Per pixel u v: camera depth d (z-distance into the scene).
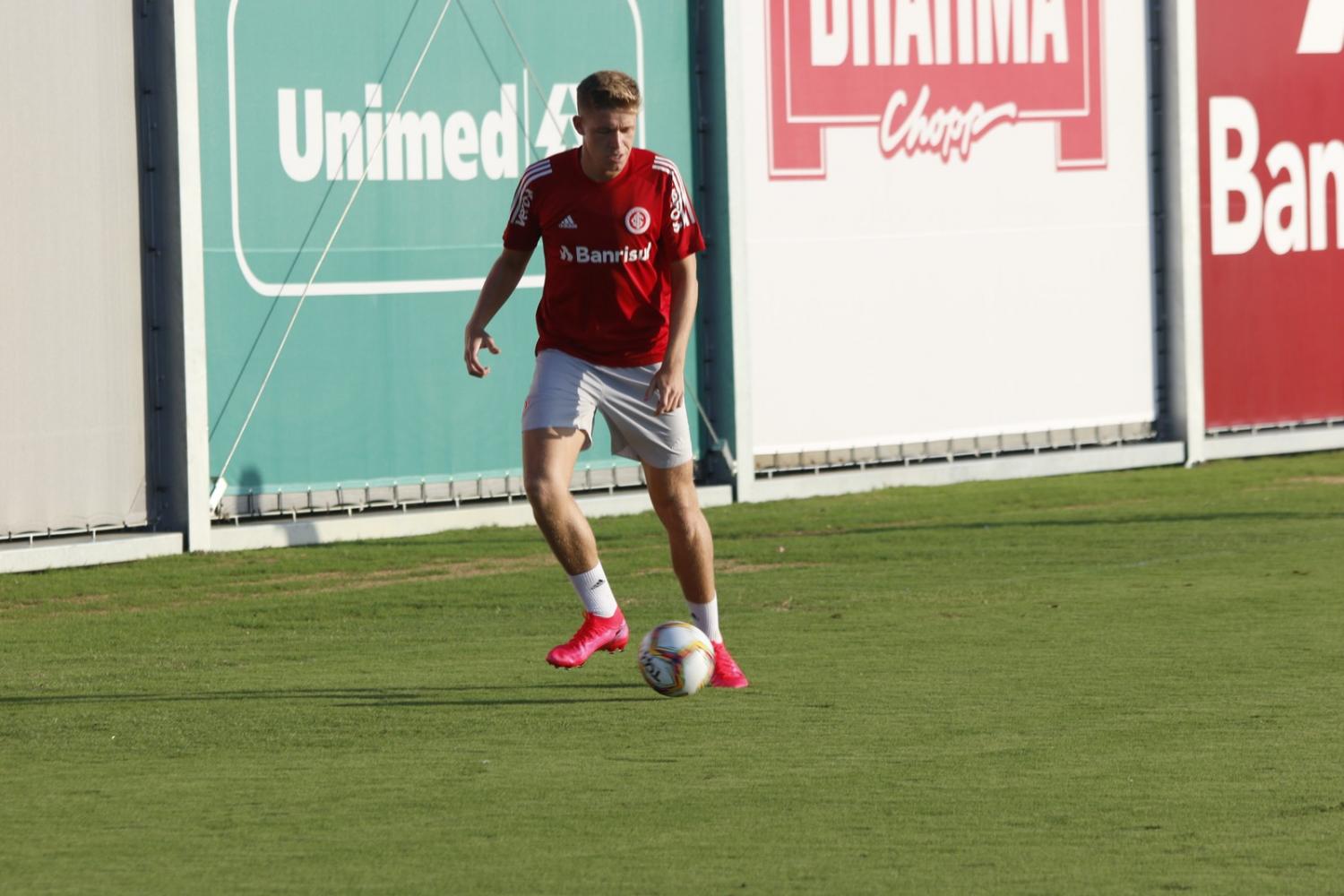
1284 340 62.94
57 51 42.19
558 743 22.22
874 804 19.00
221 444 45.53
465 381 49.09
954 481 56.44
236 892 16.02
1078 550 41.41
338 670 27.97
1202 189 60.78
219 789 20.00
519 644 30.44
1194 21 59.91
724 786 19.86
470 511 48.81
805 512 50.25
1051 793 19.36
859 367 54.91
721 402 52.84
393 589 38.00
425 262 48.28
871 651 28.70
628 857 17.02
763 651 28.84
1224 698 24.55
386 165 47.62
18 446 42.09
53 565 42.03
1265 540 42.44
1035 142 57.69
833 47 54.12
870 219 54.84
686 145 52.38
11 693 26.34
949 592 35.25
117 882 16.38
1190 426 60.50
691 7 52.22
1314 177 63.22
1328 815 18.34
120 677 27.67
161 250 44.16
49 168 42.22
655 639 24.98
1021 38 57.31
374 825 18.33
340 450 47.31
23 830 18.28
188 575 40.72
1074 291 58.69
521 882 16.25
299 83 46.28
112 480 43.81
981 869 16.50
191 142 43.84
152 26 43.66
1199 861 16.70
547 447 25.39
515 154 49.62
